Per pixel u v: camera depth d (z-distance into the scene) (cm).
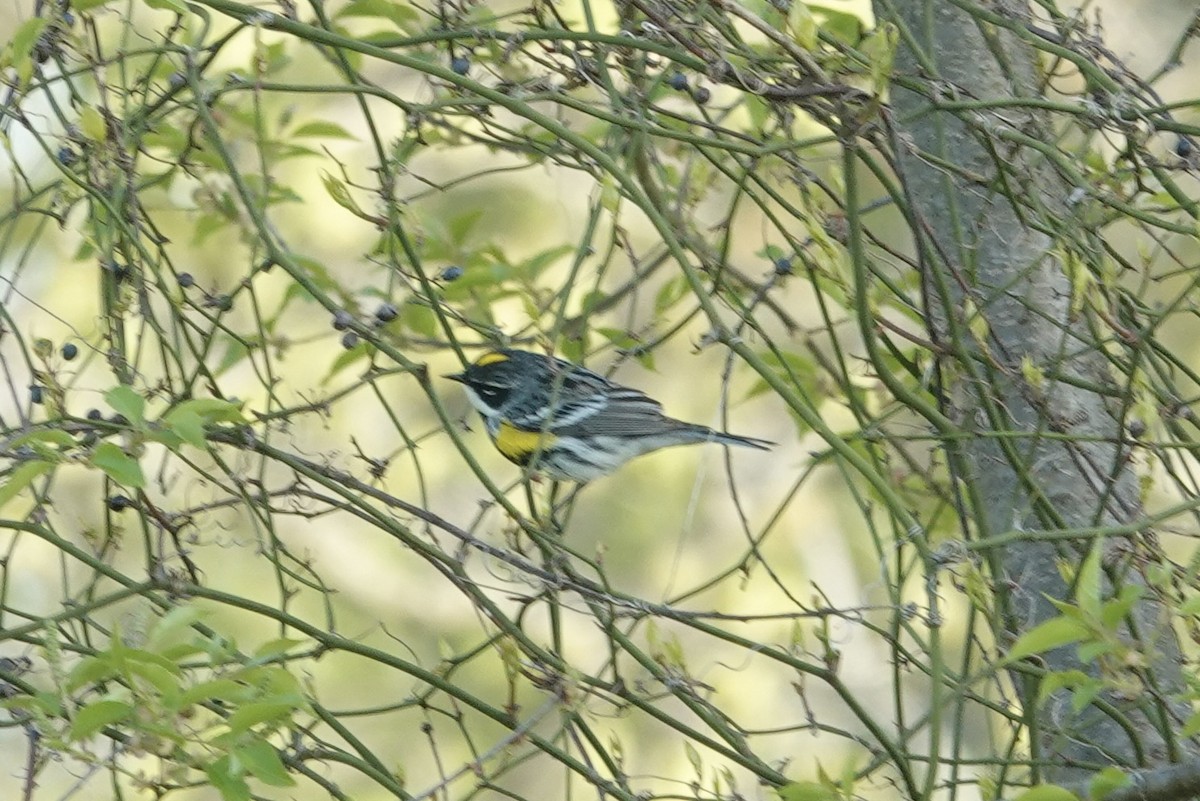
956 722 846
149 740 643
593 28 857
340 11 1015
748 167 857
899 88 1045
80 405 1623
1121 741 916
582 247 873
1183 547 1697
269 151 1147
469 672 1850
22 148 1634
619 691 820
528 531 849
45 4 870
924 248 817
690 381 1980
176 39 1099
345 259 1784
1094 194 842
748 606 1858
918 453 1425
